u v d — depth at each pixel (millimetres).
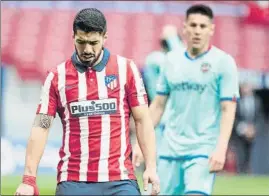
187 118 24719
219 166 23500
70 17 73812
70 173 17688
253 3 74438
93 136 17672
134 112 18016
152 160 17906
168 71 25000
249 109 58062
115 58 18047
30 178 17688
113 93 17797
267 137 59031
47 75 18016
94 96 17750
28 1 74062
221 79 24344
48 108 17906
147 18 73938
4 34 71750
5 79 66500
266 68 72875
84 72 17797
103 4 74250
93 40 17078
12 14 73562
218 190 46656
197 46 24531
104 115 17719
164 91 25312
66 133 17875
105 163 17594
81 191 17469
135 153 24375
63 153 17875
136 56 71938
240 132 58000
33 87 67062
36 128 17906
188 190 24156
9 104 64500
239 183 51719
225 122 23969
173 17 74000
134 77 17969
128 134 17969
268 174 58969
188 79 24609
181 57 24875
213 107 24609
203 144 24500
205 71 24438
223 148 23625
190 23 24688
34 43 71625
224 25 74500
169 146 24938
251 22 74562
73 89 17750
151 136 17969
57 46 71875
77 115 17734
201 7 24641
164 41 34031
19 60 69625
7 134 62688
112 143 17688
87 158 17625
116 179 17547
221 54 24531
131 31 73188
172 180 25031
